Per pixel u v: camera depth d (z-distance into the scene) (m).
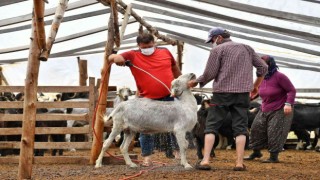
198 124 9.05
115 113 7.59
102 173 7.05
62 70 17.19
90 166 8.17
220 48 7.22
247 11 8.27
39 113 9.42
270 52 13.85
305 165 8.89
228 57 7.17
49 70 17.16
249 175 6.80
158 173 6.92
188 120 7.24
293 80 16.66
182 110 7.25
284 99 9.10
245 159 9.73
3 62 14.76
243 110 7.22
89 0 10.27
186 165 7.33
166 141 8.98
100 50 15.38
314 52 11.77
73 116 8.91
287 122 9.14
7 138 9.89
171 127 7.34
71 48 14.33
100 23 12.46
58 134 9.65
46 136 9.60
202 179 6.34
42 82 17.17
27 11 10.46
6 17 10.65
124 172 7.12
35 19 6.10
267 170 7.67
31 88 6.30
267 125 9.30
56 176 6.77
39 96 13.38
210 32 7.45
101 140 8.52
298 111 14.12
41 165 8.39
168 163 8.46
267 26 9.53
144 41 7.70
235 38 12.82
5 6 10.05
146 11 11.65
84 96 13.11
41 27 6.07
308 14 9.09
